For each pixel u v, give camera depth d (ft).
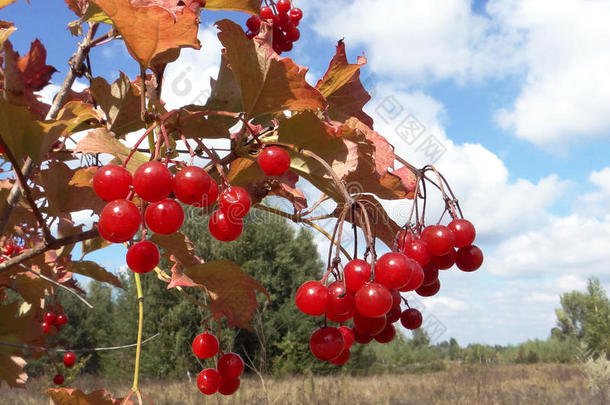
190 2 0.62
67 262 0.94
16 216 0.77
